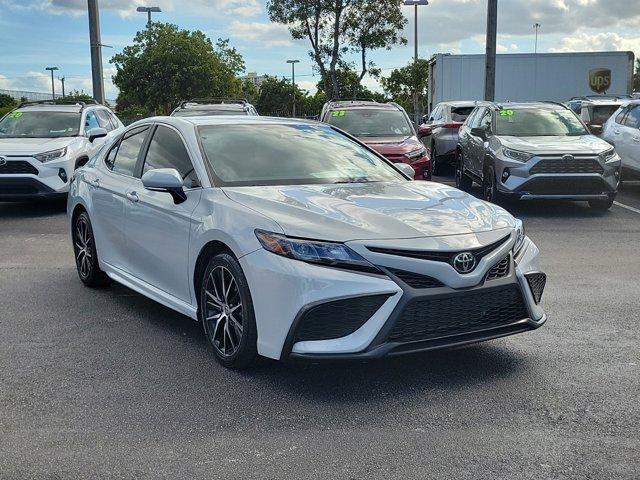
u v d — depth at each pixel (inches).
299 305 161.3
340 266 161.0
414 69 1721.2
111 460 138.0
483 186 501.0
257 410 160.7
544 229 405.4
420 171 503.8
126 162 247.9
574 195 444.8
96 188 255.9
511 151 450.9
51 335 215.5
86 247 270.8
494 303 172.9
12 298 258.4
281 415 158.1
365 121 555.8
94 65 815.1
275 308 165.6
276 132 232.5
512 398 166.1
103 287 272.5
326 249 162.2
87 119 527.2
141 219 222.4
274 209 179.0
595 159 439.2
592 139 470.0
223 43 1621.6
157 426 152.8
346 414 158.4
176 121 230.8
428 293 162.6
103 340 210.5
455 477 130.8
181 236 199.9
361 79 1456.7
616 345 203.0
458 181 610.5
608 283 278.1
